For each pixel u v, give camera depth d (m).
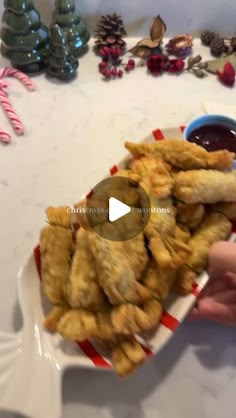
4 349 0.32
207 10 0.55
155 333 0.33
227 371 0.35
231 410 0.34
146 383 0.34
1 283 0.38
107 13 0.55
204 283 0.35
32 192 0.44
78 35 0.52
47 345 0.33
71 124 0.49
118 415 0.33
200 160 0.38
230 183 0.37
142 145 0.40
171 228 0.36
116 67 0.54
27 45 0.50
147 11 0.55
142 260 0.34
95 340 0.33
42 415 0.30
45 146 0.47
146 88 0.53
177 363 0.35
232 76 0.53
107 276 0.32
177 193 0.37
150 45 0.55
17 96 0.51
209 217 0.38
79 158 0.46
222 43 0.56
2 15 0.50
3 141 0.47
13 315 0.37
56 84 0.52
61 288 0.34
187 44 0.55
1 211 0.42
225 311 0.35
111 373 0.34
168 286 0.34
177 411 0.34
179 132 0.44
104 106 0.51
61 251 0.35
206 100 0.52
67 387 0.34
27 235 0.41
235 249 0.35
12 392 0.31
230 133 0.44
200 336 0.37
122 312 0.31
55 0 0.51
